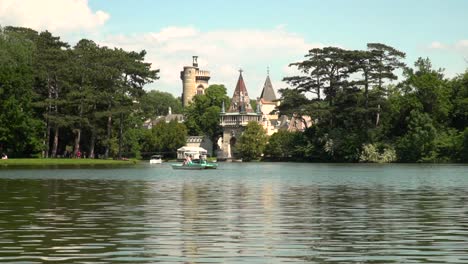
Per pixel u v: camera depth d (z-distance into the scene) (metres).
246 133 198.12
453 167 110.19
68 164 120.44
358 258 20.52
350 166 121.00
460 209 34.91
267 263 19.72
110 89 135.75
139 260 20.08
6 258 20.30
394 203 38.72
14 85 117.31
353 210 34.47
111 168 105.38
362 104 146.38
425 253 21.33
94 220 29.69
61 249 21.88
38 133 124.81
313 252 21.52
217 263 19.69
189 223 28.66
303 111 147.25
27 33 138.00
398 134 146.38
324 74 149.00
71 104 129.00
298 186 57.03
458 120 146.50
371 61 145.62
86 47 141.00
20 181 63.88
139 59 143.62
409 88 145.88
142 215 31.78
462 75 151.12
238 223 28.75
